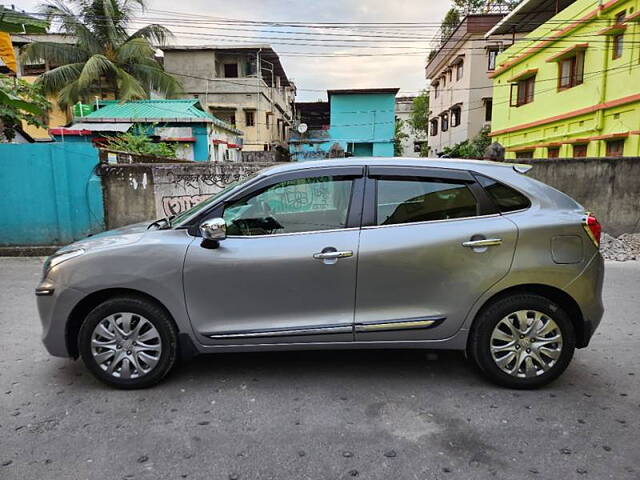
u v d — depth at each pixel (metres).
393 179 3.44
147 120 18.02
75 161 9.45
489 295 3.31
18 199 9.40
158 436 2.82
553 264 3.28
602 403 3.21
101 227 9.70
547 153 18.50
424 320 3.33
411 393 3.35
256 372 3.71
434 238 3.30
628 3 13.68
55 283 3.35
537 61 19.20
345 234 3.33
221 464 2.55
